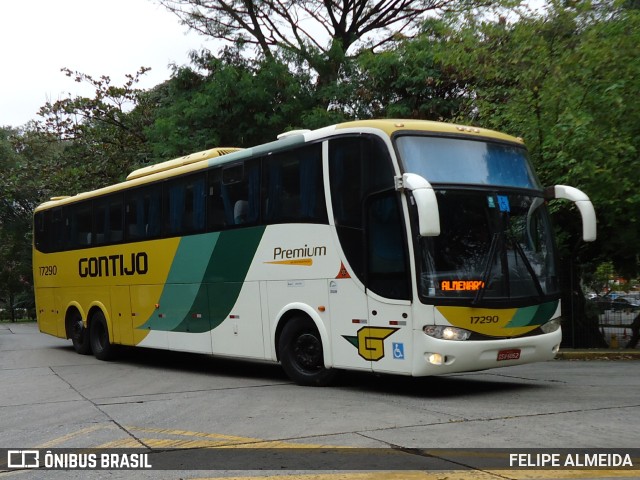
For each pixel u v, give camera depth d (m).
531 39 14.39
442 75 20.23
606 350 15.22
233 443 6.78
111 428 7.78
